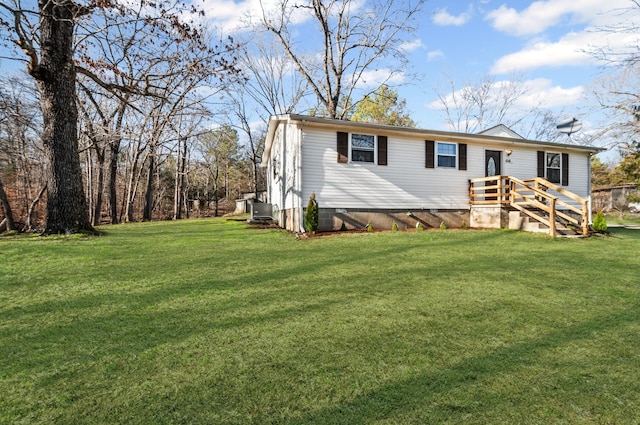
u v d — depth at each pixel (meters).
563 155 14.51
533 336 3.13
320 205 10.94
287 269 5.72
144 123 20.09
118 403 2.15
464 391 2.26
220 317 3.60
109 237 9.21
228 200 41.47
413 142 12.12
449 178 12.56
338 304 4.00
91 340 3.05
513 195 11.24
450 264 6.13
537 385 2.34
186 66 13.83
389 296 4.30
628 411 2.07
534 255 7.01
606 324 3.42
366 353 2.80
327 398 2.19
